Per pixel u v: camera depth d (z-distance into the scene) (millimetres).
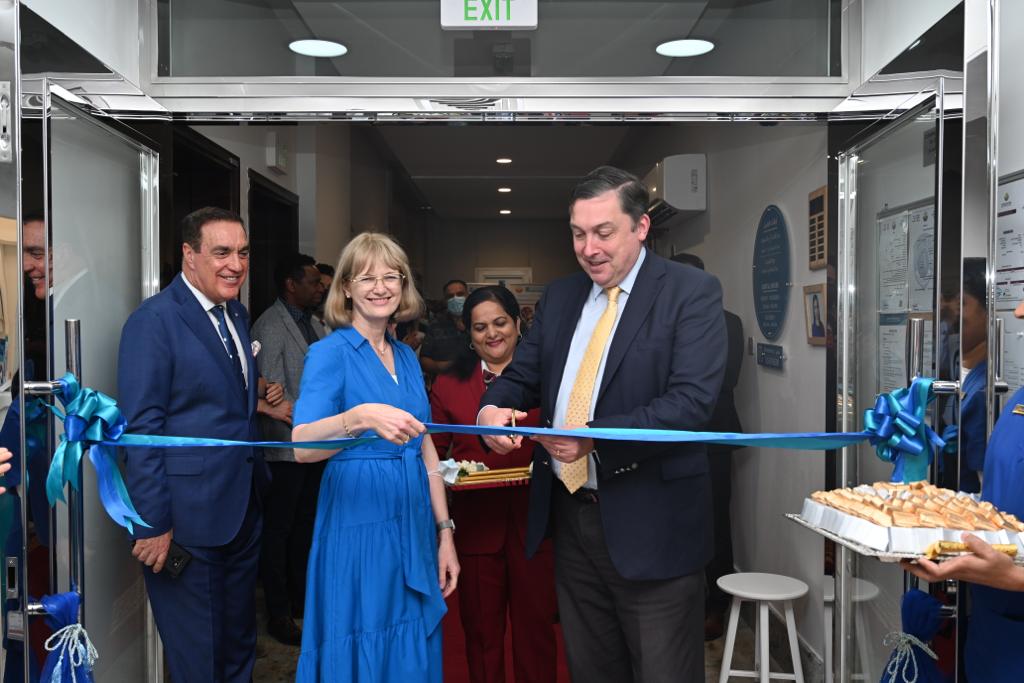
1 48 1748
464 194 2963
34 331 1808
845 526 1395
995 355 1765
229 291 2354
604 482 1851
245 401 2443
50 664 1864
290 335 2961
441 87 2600
